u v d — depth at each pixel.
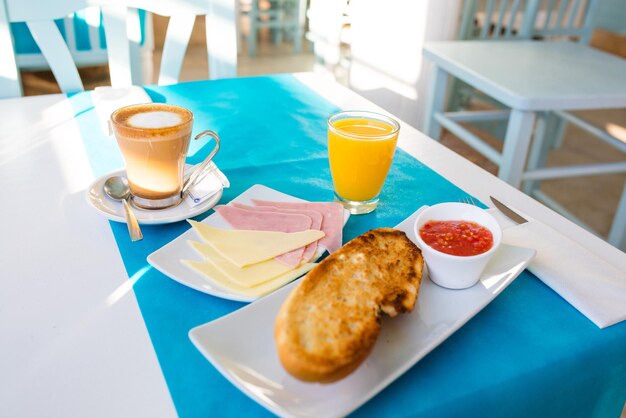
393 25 2.03
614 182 2.38
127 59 1.21
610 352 0.52
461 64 1.56
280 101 1.08
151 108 0.71
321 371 0.40
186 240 0.61
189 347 0.49
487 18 2.08
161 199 0.68
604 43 3.25
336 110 1.05
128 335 0.50
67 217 0.67
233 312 0.49
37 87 2.59
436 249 0.56
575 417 0.55
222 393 0.44
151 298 0.54
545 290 0.58
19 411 0.42
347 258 0.51
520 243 0.64
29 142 0.85
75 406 0.42
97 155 0.82
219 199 0.70
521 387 0.48
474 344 0.50
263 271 0.55
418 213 0.69
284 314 0.44
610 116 3.04
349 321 0.44
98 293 0.55
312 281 0.48
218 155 0.85
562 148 2.65
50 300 0.53
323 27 2.53
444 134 2.58
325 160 0.85
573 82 1.45
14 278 0.56
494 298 0.56
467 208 0.60
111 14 1.16
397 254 0.54
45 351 0.47
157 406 0.43
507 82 1.41
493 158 1.50
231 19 1.26
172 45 1.24
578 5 2.14
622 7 3.15
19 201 0.70
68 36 2.35
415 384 0.46
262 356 0.46
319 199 0.74
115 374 0.46
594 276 0.59
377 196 0.73
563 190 2.29
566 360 0.49
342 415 0.40
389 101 1.96
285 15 3.61
